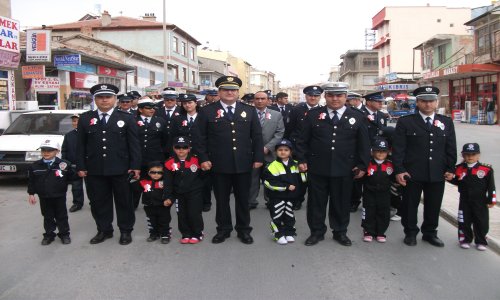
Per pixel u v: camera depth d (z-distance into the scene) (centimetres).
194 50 4534
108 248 553
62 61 1895
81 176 571
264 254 526
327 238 593
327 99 561
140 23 3781
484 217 535
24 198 843
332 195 568
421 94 551
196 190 566
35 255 526
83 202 779
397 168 553
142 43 3731
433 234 568
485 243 541
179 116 748
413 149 554
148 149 729
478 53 2992
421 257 516
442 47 3600
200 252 535
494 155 1312
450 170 554
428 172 546
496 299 402
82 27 3625
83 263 497
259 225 660
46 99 1912
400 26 4847
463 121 3077
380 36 5288
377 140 584
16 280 448
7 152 912
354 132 559
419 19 4831
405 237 577
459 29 4825
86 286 431
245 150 565
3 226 652
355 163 564
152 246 561
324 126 561
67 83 2044
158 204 564
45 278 453
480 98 3027
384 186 567
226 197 579
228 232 589
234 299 400
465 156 540
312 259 508
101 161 559
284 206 570
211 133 568
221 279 447
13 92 1634
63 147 762
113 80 2588
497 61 2672
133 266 487
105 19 3753
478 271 471
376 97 734
